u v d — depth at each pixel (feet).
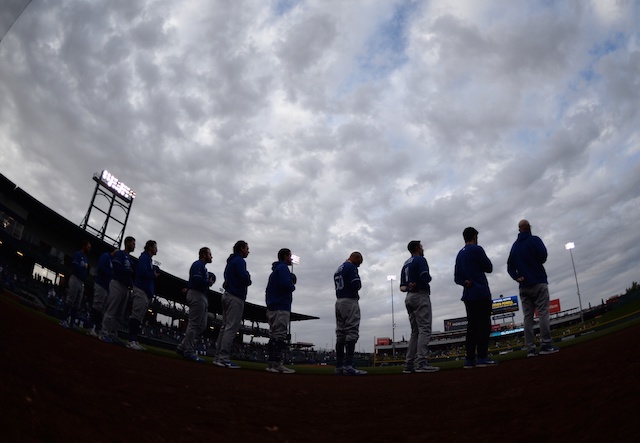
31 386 7.92
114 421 7.49
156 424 8.02
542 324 22.63
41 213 111.55
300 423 9.82
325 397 14.01
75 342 18.65
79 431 6.36
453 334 260.42
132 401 9.47
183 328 166.40
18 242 103.65
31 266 108.58
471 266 23.38
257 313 176.76
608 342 19.10
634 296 191.42
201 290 28.19
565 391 10.26
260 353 173.06
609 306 203.21
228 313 26.32
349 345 24.45
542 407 9.20
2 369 8.43
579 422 7.51
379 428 9.32
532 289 23.31
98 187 138.31
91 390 9.42
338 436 8.70
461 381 16.02
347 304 24.85
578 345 22.88
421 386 16.02
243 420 9.62
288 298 26.32
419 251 25.57
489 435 7.82
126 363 16.26
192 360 27.61
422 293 24.35
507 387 12.66
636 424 6.66
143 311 29.30
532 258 23.48
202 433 8.02
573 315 221.87
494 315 241.35
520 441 7.18
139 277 29.22
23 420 5.97
